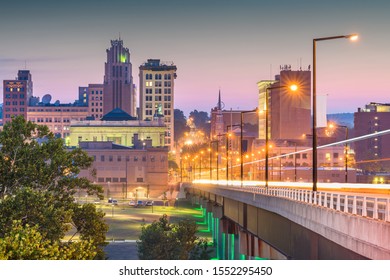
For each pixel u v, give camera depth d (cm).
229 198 19425
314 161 10656
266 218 13562
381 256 5994
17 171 12125
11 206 10544
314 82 10781
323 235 8175
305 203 9481
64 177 12762
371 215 8931
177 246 17775
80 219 12288
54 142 12875
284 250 11512
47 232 10612
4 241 7569
